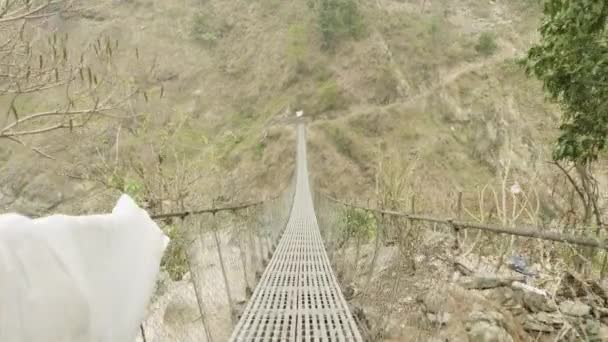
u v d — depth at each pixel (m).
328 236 8.41
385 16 49.06
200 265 3.52
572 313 2.23
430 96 39.19
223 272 3.55
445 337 2.62
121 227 1.28
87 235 1.12
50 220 1.02
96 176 5.18
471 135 34.28
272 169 36.53
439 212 5.64
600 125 3.01
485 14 48.12
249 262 5.41
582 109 3.13
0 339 0.81
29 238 0.93
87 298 1.03
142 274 1.31
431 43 45.16
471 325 2.62
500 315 2.68
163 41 45.34
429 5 51.16
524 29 42.34
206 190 6.88
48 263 0.95
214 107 44.06
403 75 42.81
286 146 37.56
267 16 52.53
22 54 3.38
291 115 41.75
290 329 3.43
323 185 35.50
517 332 2.60
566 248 2.86
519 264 3.31
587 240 1.27
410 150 34.69
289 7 52.62
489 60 40.62
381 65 43.78
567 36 2.97
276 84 46.03
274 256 6.42
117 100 4.58
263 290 4.54
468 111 35.94
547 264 2.97
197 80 45.06
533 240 3.55
